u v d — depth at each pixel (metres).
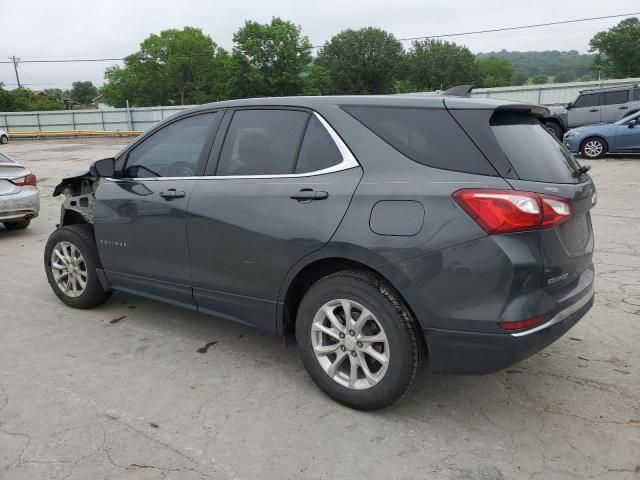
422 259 2.74
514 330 2.62
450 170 2.77
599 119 18.97
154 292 4.10
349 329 3.07
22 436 2.91
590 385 3.43
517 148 2.82
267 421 3.06
